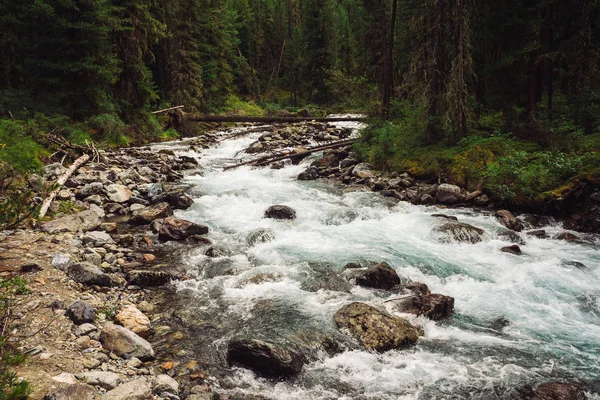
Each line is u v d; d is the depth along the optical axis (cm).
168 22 3353
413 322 670
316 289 773
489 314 716
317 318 668
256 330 631
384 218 1234
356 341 609
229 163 2088
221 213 1259
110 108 2344
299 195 1460
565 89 1806
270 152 2283
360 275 796
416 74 1856
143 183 1544
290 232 1097
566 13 1625
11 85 2175
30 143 1515
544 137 1533
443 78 1703
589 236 1107
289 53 6438
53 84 2134
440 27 1644
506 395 503
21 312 578
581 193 1212
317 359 574
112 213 1207
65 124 1980
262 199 1398
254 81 6225
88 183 1396
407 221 1196
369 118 2248
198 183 1631
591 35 1587
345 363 567
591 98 1558
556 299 770
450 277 854
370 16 3183
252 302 721
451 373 548
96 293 703
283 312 686
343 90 3034
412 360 577
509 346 617
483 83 1788
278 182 1680
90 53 2191
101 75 2208
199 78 3594
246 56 6931
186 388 500
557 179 1283
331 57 5159
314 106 4678
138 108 2711
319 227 1145
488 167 1398
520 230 1151
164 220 1061
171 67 3478
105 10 2134
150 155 2038
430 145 1758
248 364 550
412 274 856
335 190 1544
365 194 1472
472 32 1666
